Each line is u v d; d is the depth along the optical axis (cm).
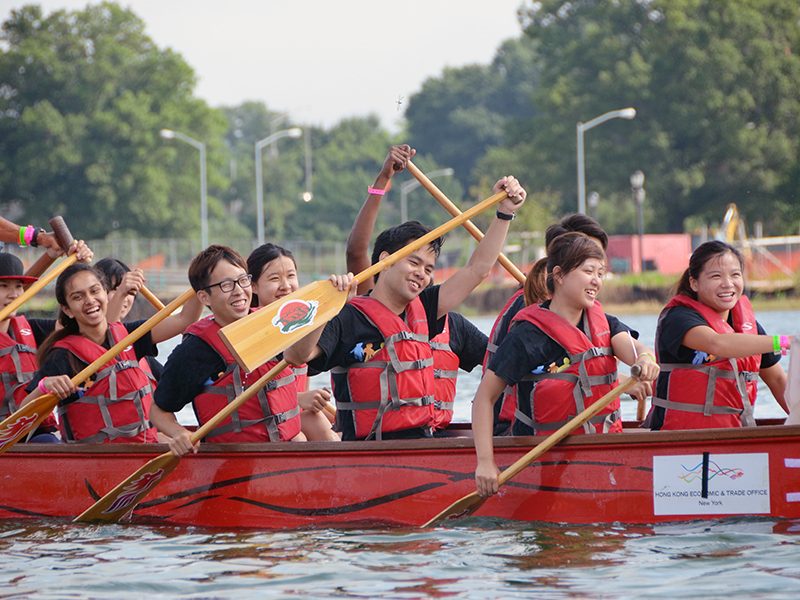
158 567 1161
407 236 1377
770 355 1441
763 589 1005
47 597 1057
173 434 1363
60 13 15488
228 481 1386
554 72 14588
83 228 14875
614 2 13850
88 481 1438
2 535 1354
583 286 1265
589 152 13250
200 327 1393
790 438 1241
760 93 12619
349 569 1120
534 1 15388
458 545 1204
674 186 12812
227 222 19400
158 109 15638
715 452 1259
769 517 1250
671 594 999
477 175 18262
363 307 1363
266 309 1255
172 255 11738
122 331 1545
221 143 16538
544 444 1248
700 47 12656
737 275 1335
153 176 14750
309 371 1398
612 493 1278
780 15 12938
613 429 1315
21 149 14188
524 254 10531
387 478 1331
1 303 1680
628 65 13050
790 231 12694
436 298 1409
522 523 1297
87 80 15025
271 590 1057
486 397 1276
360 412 1366
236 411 1406
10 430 1432
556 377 1285
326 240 19825
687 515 1266
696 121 12475
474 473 1302
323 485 1351
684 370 1341
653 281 8925
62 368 1484
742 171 12444
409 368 1358
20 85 14938
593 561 1119
